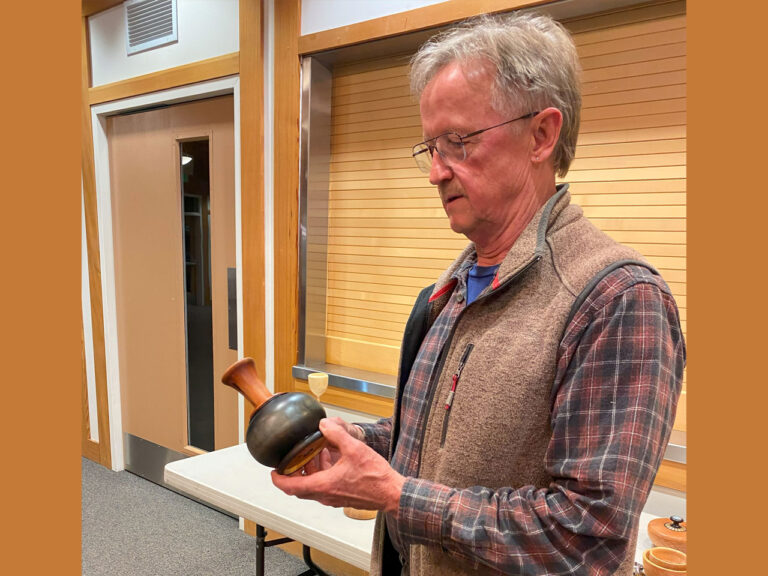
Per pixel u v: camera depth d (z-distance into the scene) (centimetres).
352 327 238
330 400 228
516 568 66
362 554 128
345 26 209
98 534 262
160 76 277
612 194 172
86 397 354
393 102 216
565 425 69
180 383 304
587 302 71
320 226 237
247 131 242
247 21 236
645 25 163
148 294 313
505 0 173
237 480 166
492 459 76
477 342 81
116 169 320
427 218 212
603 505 63
